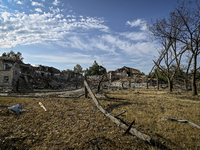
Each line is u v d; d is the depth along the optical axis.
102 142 4.00
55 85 26.56
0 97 10.68
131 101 9.58
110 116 5.69
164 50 19.39
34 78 27.92
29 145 3.85
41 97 10.98
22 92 15.02
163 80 32.25
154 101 9.73
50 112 6.67
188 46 14.39
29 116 5.99
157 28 16.42
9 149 3.62
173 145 3.93
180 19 14.20
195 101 9.98
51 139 4.18
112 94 13.91
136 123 5.42
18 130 4.69
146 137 3.87
